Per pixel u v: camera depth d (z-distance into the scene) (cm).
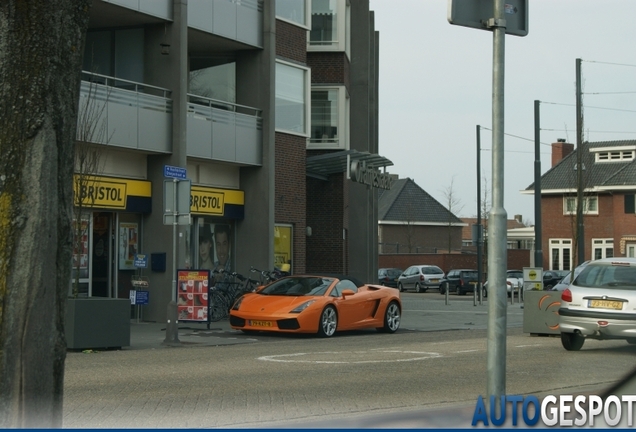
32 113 519
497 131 641
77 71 542
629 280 1527
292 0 2908
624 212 6266
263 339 1872
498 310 644
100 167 2234
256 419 848
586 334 1521
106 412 880
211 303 2338
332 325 1955
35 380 513
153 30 2422
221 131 2566
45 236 519
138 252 2388
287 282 2042
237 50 2748
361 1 3631
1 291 511
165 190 1786
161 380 1135
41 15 522
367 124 3600
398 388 1073
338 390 1053
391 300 2134
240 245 2734
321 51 3347
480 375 1205
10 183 516
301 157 2931
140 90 2428
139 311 2381
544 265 6725
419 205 8112
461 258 6719
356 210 3588
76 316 1548
